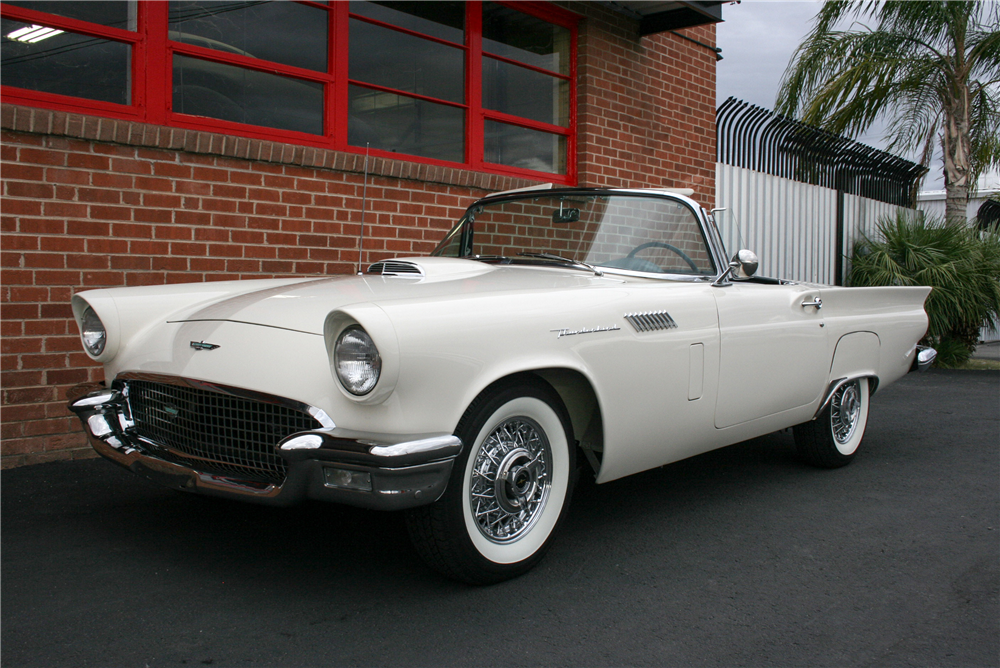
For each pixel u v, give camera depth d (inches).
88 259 162.1
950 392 292.0
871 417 236.7
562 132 267.1
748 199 342.0
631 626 91.6
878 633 90.8
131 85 173.9
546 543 107.7
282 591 99.5
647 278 132.2
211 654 83.2
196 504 135.3
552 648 85.8
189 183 175.8
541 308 102.6
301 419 91.7
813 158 382.6
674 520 132.2
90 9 167.3
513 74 253.1
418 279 117.5
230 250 182.7
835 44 409.7
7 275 152.3
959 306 376.5
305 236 195.9
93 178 162.1
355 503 86.3
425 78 229.5
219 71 186.9
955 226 410.6
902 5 395.9
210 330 104.0
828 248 394.3
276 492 90.9
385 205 211.5
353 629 89.4
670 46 299.3
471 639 87.4
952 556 116.4
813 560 114.1
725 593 101.6
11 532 119.8
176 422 104.9
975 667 82.9
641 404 114.8
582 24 267.1
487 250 150.6
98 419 110.9
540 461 107.1
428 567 104.7
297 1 200.1
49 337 157.9
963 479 162.6
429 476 87.0
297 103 201.2
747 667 82.5
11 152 151.6
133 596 97.4
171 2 178.7
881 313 175.2
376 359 84.7
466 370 91.4
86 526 123.0
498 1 245.1
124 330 113.5
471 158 241.0
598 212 141.3
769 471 168.6
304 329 96.7
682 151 306.2
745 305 136.0
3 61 157.2
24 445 156.6
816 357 153.0
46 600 95.9
